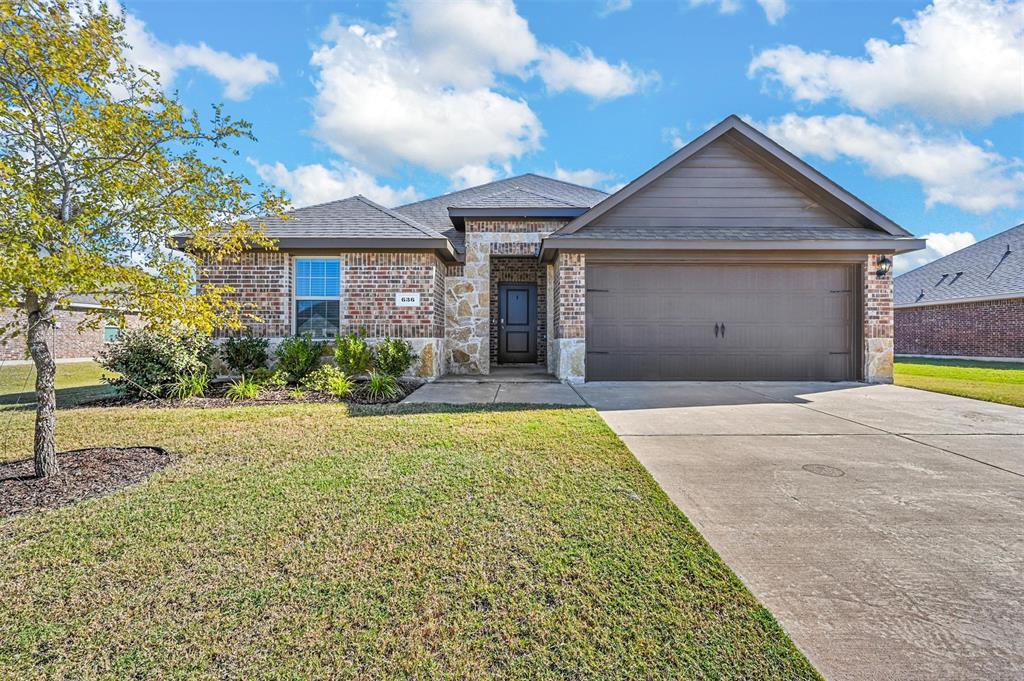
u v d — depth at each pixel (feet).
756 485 12.17
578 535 9.22
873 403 24.39
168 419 19.71
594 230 34.09
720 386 30.81
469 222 39.50
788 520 10.07
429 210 48.88
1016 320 60.34
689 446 15.93
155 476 12.50
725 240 31.30
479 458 14.07
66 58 11.65
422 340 33.30
